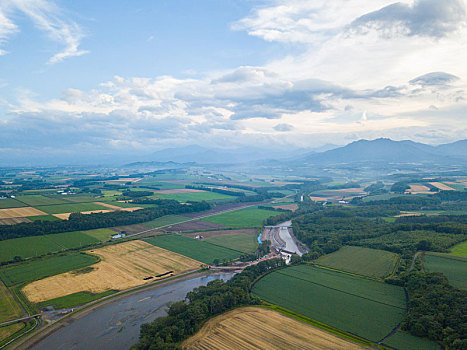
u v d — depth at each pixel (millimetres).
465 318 109188
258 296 144000
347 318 123562
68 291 151750
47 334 118000
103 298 146125
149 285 162500
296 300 139625
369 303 136375
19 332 117938
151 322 127188
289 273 173250
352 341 107312
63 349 109688
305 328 115562
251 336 110375
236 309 130500
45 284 158750
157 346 102062
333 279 164000
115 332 120312
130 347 110625
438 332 107750
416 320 113188
